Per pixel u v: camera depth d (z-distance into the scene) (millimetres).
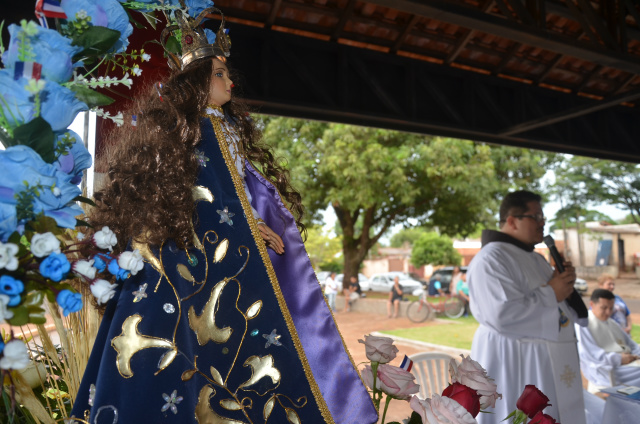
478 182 14094
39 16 959
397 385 1151
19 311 794
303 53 5184
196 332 1230
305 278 1579
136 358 1154
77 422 1125
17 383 1013
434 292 16156
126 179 1234
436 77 5973
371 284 22000
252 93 4852
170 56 1544
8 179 821
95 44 967
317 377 1434
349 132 13484
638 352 4570
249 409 1237
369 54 5461
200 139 1411
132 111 1429
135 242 1232
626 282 26094
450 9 3975
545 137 6770
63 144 928
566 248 31109
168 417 1144
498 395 1134
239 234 1372
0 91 855
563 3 5348
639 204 22750
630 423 2438
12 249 753
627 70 5113
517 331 2857
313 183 14336
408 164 13844
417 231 46188
